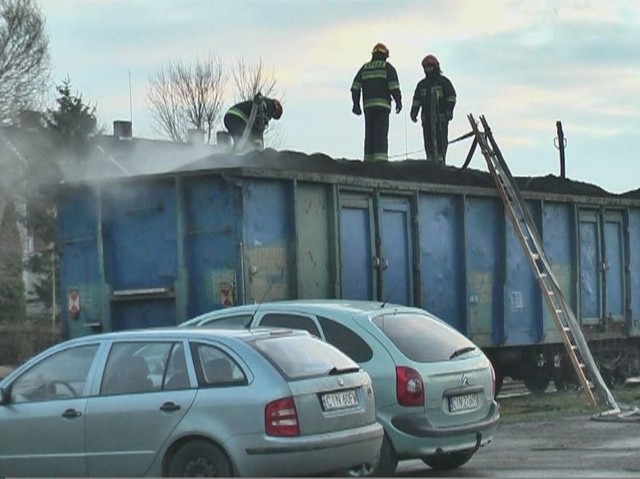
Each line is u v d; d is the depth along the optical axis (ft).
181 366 32.73
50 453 33.88
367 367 37.45
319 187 54.19
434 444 37.09
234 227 50.72
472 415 38.58
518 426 52.01
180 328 34.63
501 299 65.72
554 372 71.46
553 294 64.85
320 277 53.78
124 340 34.01
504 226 65.98
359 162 64.44
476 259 64.18
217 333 33.12
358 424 33.19
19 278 158.92
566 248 71.56
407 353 37.52
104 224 54.13
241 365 31.96
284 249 52.26
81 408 33.53
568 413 57.21
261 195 51.49
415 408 36.86
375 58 73.15
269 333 33.60
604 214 75.10
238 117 69.77
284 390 31.35
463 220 62.90
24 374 34.99
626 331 76.89
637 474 37.37
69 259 55.57
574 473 37.93
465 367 38.70
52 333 117.60
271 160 59.11
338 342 38.24
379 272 57.00
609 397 59.82
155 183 52.85
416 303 59.57
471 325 63.21
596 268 74.38
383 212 57.88
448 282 62.03
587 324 73.15
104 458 33.06
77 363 34.42
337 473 32.58
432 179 64.18
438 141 75.31
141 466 32.55
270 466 30.94
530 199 67.62
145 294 52.80
